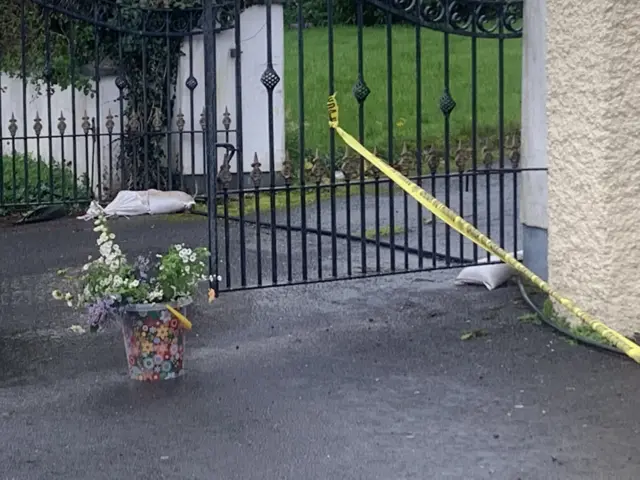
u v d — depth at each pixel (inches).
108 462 191.0
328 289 314.8
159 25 465.1
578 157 257.3
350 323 278.1
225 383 232.2
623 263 251.1
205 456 192.4
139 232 421.7
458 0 291.0
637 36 246.7
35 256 384.8
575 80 256.5
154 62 489.7
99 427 208.2
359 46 281.9
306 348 256.8
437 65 765.9
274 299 304.5
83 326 283.1
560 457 187.5
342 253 367.6
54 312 301.4
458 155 294.5
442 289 310.7
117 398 224.7
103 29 468.4
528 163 299.1
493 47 813.9
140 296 230.7
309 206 460.4
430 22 289.7
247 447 195.9
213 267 279.7
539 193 294.2
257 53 493.7
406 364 242.1
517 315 278.2
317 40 848.3
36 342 271.0
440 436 198.5
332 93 277.3
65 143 522.3
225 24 483.5
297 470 185.2
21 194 492.1
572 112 258.4
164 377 235.5
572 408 211.0
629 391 219.5
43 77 490.6
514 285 307.4
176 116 495.5
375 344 258.4
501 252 172.9
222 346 260.5
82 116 483.8
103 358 255.4
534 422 204.2
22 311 303.6
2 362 254.1
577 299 260.7
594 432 198.5
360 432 201.6
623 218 250.5
